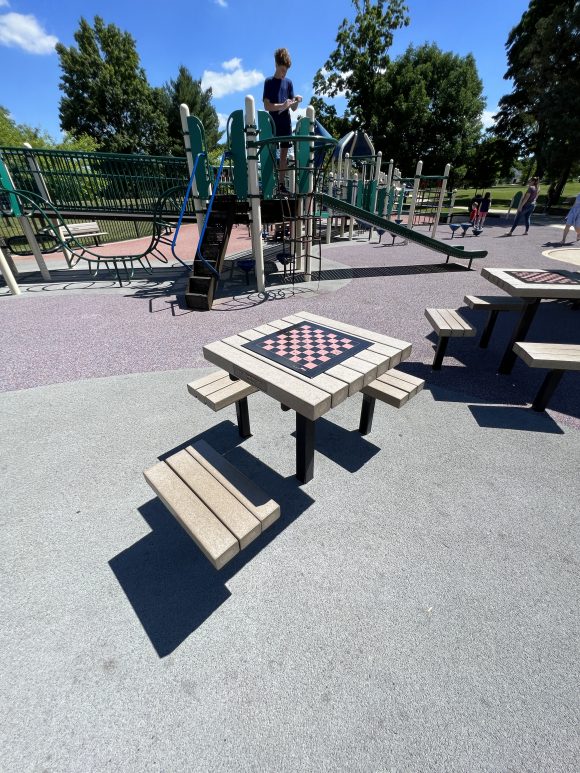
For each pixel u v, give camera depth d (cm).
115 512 210
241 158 577
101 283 768
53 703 130
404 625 153
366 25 2450
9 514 210
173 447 264
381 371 210
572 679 136
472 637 149
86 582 172
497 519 202
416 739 120
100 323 520
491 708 128
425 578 172
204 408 310
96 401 323
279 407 309
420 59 2712
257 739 121
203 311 567
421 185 3077
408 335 463
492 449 257
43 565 180
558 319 516
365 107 2688
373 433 275
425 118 2508
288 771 113
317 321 275
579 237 1041
